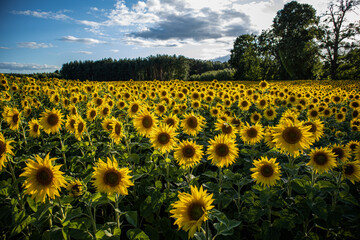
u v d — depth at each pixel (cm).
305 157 459
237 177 382
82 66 12469
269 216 360
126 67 12369
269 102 1133
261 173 352
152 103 976
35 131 515
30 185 256
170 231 344
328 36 5559
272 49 7156
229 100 1019
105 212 428
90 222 282
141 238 268
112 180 263
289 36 6375
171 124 516
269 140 489
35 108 963
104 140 677
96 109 667
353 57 5309
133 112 614
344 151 411
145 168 425
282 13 6625
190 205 218
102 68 12219
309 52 5638
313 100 1173
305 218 358
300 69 5988
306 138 363
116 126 444
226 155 376
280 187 404
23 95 1183
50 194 262
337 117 867
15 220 299
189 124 511
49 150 505
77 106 928
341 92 1612
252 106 1182
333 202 361
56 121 487
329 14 5381
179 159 380
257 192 386
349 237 344
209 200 212
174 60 12425
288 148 368
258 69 7306
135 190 445
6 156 313
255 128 499
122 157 445
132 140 634
